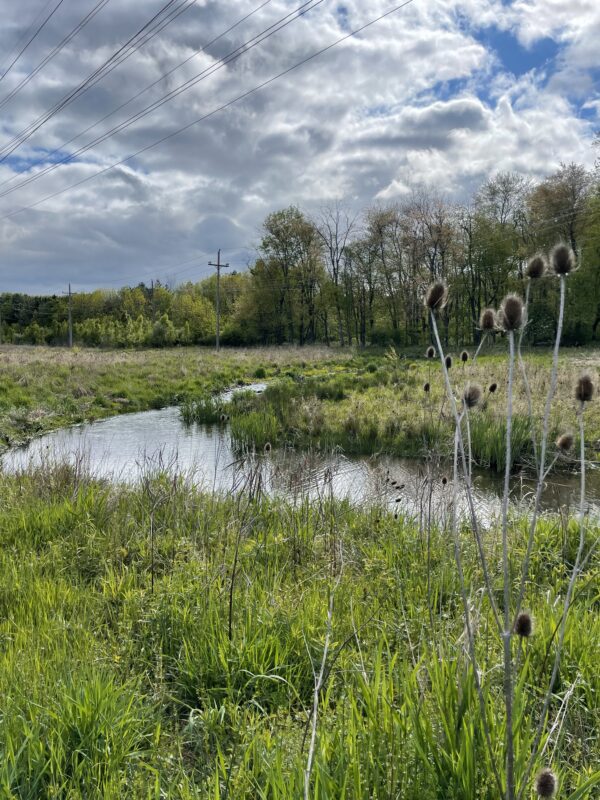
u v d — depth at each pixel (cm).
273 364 3588
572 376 1688
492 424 1191
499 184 5016
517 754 210
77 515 648
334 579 459
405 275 5472
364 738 233
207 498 746
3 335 7938
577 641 330
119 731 279
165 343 6331
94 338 7088
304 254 5966
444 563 455
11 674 321
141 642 380
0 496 765
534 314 4522
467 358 349
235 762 260
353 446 1375
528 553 165
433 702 246
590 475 1049
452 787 209
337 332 7131
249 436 1474
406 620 366
